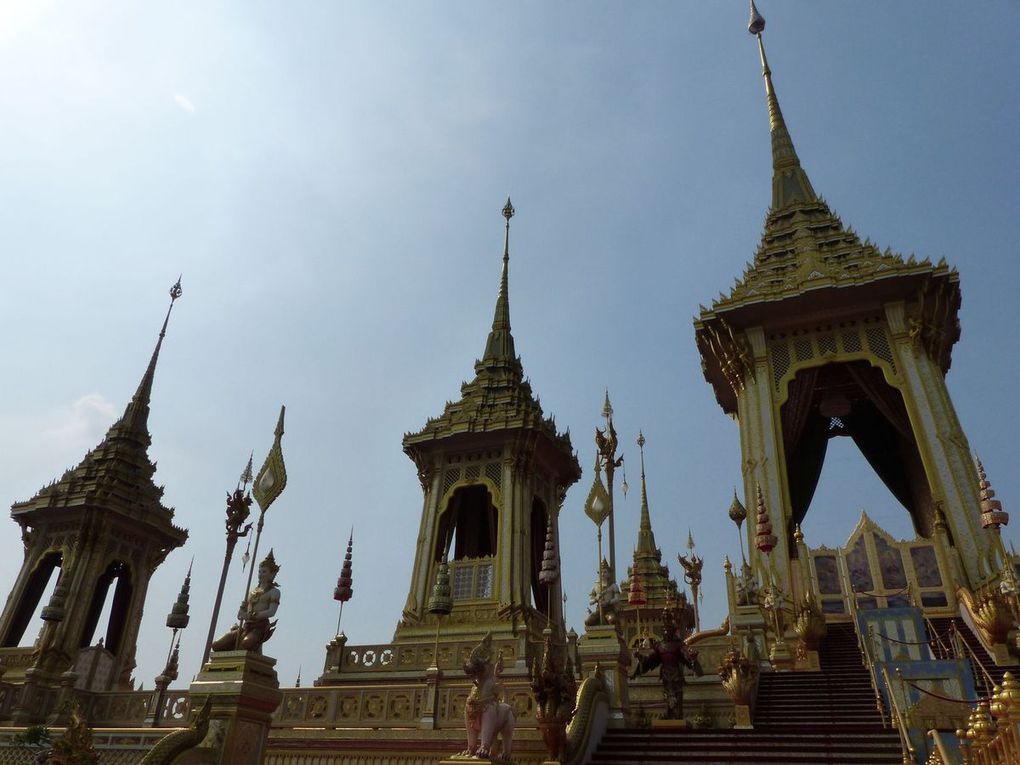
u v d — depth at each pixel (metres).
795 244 34.25
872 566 24.73
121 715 22.55
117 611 36.00
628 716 14.95
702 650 20.23
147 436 39.66
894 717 12.96
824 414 34.78
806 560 25.25
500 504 31.16
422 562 30.89
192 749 9.95
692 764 12.38
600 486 17.38
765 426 29.17
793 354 30.50
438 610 22.67
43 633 30.98
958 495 25.09
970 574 23.58
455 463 33.62
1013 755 6.43
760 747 12.62
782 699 16.19
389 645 23.48
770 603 22.31
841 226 34.72
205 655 12.53
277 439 13.43
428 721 15.77
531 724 14.70
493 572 29.45
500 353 38.16
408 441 34.28
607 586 16.22
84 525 34.16
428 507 32.59
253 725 10.77
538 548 33.34
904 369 28.09
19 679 30.03
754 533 26.92
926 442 26.56
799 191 38.53
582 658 15.38
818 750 12.31
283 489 13.05
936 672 13.34
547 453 34.16
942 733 11.99
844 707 15.18
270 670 11.30
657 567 47.56
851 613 23.17
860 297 29.55
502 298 41.72
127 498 36.09
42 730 15.20
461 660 22.00
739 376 31.31
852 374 30.12
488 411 34.41
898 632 15.94
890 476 35.16
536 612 29.08
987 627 17.52
